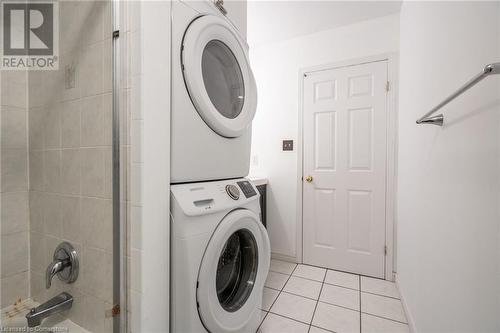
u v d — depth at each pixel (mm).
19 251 1208
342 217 2215
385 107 2055
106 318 895
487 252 650
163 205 850
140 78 777
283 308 1626
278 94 2496
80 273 994
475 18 736
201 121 994
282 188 2480
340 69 2213
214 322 914
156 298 829
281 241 2480
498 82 617
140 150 783
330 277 2088
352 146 2172
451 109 888
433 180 1068
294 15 2055
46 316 1007
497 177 615
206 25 974
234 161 1218
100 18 884
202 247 890
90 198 948
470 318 729
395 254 2023
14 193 1191
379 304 1674
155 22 816
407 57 1639
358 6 1930
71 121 1006
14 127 1176
